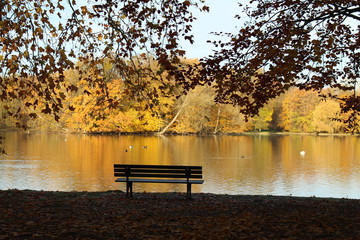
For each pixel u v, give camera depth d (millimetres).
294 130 73750
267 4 9875
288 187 17875
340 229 6039
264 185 18297
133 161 26344
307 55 9180
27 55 8016
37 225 6203
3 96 8320
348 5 8836
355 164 26062
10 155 28406
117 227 6164
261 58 8477
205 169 23297
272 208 8242
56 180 18703
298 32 8297
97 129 57188
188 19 8414
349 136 63594
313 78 10312
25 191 10477
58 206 8047
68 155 29047
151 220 6805
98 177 19719
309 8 9414
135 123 59438
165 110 60000
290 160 28141
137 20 8391
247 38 9016
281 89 9617
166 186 17906
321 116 65875
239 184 18531
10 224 6215
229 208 8211
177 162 26188
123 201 9125
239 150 35656
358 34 10570
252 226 6281
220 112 65750
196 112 61312
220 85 9344
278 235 5715
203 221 6719
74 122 56188
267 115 75750
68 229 5969
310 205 8922
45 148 34000
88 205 8281
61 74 7836
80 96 50156
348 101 10859
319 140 52312
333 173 22047
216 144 42906
